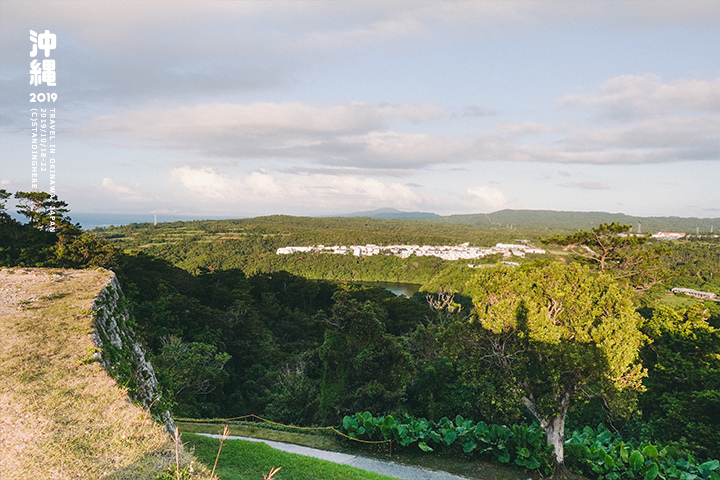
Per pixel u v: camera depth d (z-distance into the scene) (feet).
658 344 73.31
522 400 50.29
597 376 45.98
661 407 61.77
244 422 60.23
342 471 37.86
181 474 19.42
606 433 53.57
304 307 223.92
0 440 19.77
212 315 122.72
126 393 25.09
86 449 20.13
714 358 66.28
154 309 106.93
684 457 51.78
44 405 22.59
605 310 48.67
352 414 59.26
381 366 64.03
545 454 46.57
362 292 221.46
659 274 116.98
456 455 49.37
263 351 124.26
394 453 49.73
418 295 270.87
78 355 27.35
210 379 79.66
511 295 52.26
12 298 36.01
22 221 157.89
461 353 54.49
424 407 64.03
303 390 73.72
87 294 37.09
